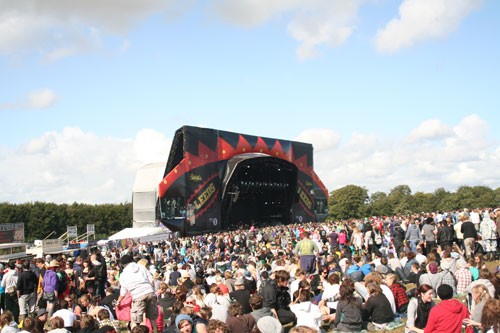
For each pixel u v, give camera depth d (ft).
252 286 50.26
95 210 342.64
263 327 32.73
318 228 140.46
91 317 34.50
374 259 67.62
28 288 56.54
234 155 211.82
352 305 38.88
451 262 51.42
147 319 39.22
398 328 40.11
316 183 258.57
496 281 37.42
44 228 309.63
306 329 20.85
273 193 247.50
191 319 34.99
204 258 103.60
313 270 60.90
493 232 76.13
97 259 60.44
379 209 546.67
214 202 200.23
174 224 180.55
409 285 59.16
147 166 219.00
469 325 29.86
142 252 113.80
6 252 140.97
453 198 519.60
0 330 36.63
